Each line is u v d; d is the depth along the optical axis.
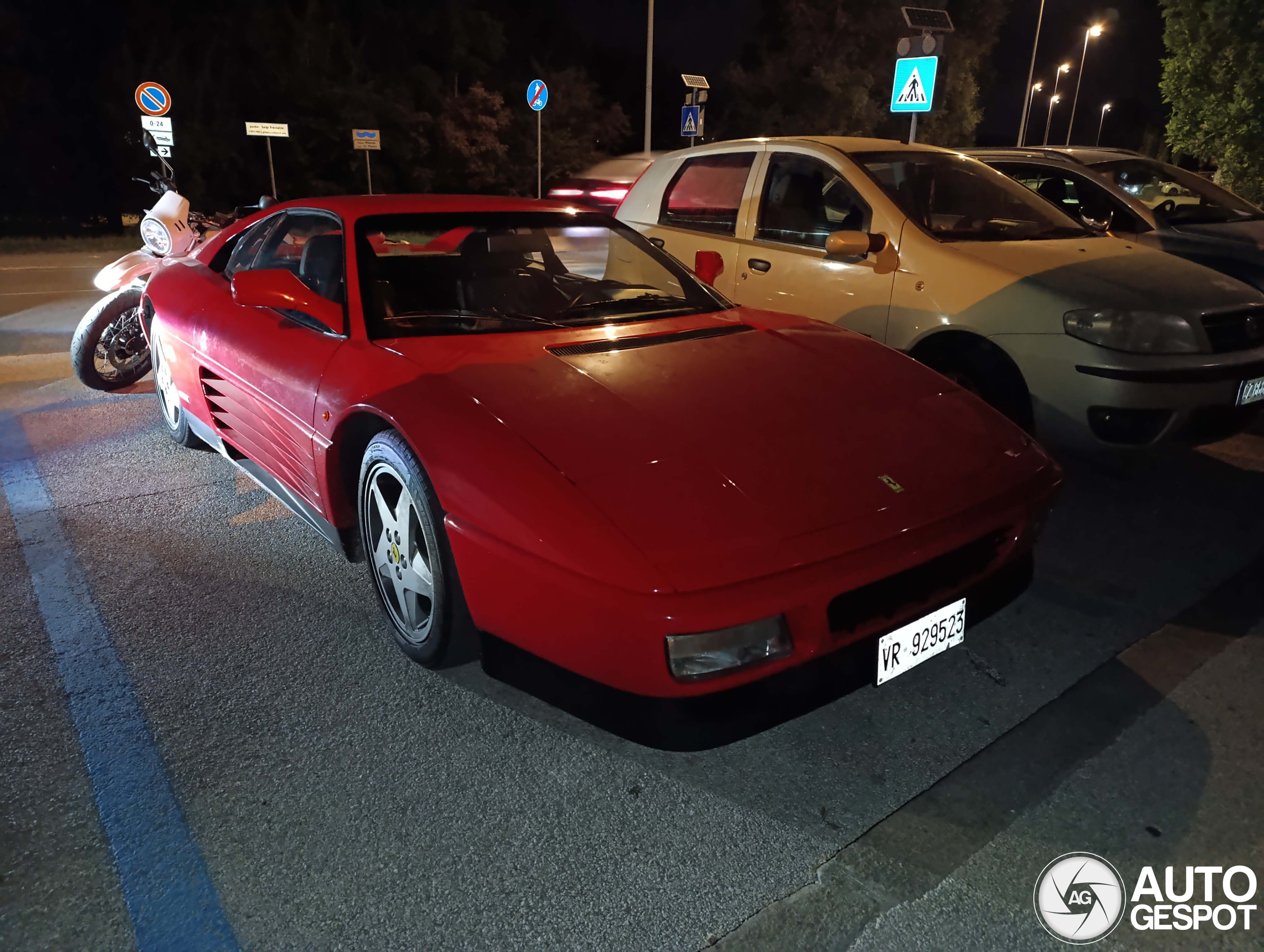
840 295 4.11
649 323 2.84
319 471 2.65
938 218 4.07
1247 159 12.34
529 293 2.94
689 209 5.06
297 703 2.31
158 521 3.53
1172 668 2.49
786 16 32.62
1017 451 2.31
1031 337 3.48
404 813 1.91
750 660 1.77
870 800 1.97
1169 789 2.00
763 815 1.92
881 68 32.91
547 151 29.23
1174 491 3.88
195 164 19.53
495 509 1.93
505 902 1.67
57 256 14.47
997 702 2.35
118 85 18.30
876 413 2.31
